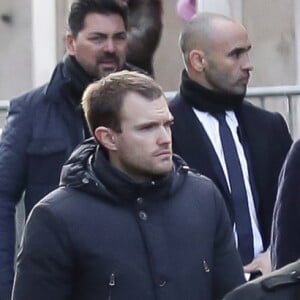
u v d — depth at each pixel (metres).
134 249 17.58
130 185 17.62
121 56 21.97
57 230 17.61
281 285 14.44
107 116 17.58
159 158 17.53
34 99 21.97
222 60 22.00
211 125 22.14
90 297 17.61
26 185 21.97
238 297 14.53
